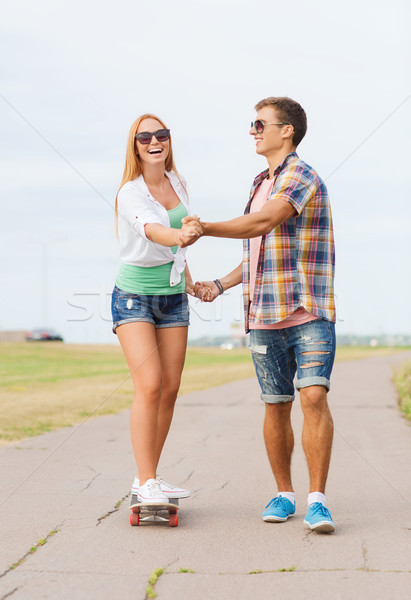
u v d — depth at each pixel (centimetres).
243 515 621
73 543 534
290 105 596
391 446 1028
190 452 972
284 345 593
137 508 580
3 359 5131
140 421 590
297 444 1058
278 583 447
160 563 487
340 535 552
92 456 936
